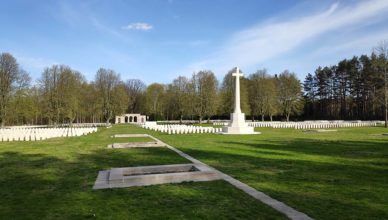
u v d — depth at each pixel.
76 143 26.12
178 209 7.55
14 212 7.59
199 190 9.29
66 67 65.50
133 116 102.44
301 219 6.64
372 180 10.66
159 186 9.88
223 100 80.62
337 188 9.51
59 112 63.81
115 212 7.43
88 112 79.00
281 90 79.81
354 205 7.71
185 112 80.69
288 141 25.92
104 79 80.00
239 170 12.65
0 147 23.48
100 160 16.25
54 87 63.97
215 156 16.95
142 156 17.41
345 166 13.52
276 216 6.86
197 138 29.53
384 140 26.00
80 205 8.07
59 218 7.10
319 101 98.56
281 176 11.39
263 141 26.03
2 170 13.59
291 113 82.44
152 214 7.23
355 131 39.69
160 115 103.12
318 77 97.81
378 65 54.53
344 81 91.44
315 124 51.38
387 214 7.03
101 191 9.48
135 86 121.50
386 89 50.34
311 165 13.84
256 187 9.64
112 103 79.50
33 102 61.91
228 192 9.03
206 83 75.94
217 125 63.44
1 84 53.66
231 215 7.02
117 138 31.17
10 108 54.28
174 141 26.50
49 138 31.84
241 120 37.28
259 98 77.06
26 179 11.60
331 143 23.89
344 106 92.25
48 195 9.17
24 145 24.80
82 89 76.06
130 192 9.22
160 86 105.56
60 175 12.31
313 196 8.56
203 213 7.20
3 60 54.06
